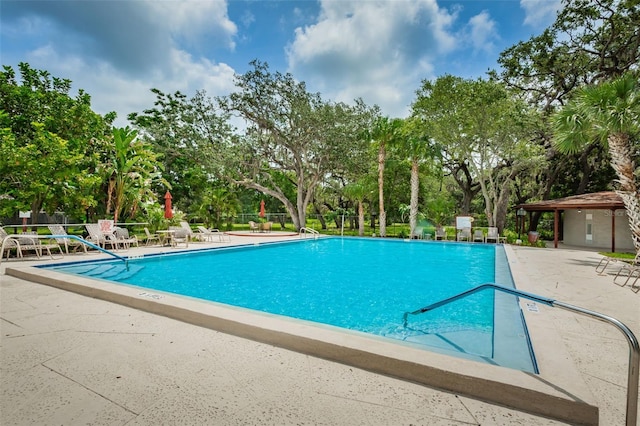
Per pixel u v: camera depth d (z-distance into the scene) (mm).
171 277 7879
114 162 13570
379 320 4738
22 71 16469
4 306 4406
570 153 19609
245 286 7012
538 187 23844
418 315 4934
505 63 21406
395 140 19484
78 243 10445
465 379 2373
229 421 2016
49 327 3605
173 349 3064
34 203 11789
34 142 11141
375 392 2379
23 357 2854
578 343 3361
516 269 7766
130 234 13727
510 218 28703
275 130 23672
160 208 15625
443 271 9062
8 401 2186
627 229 15156
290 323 3418
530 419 2107
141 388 2377
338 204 32406
